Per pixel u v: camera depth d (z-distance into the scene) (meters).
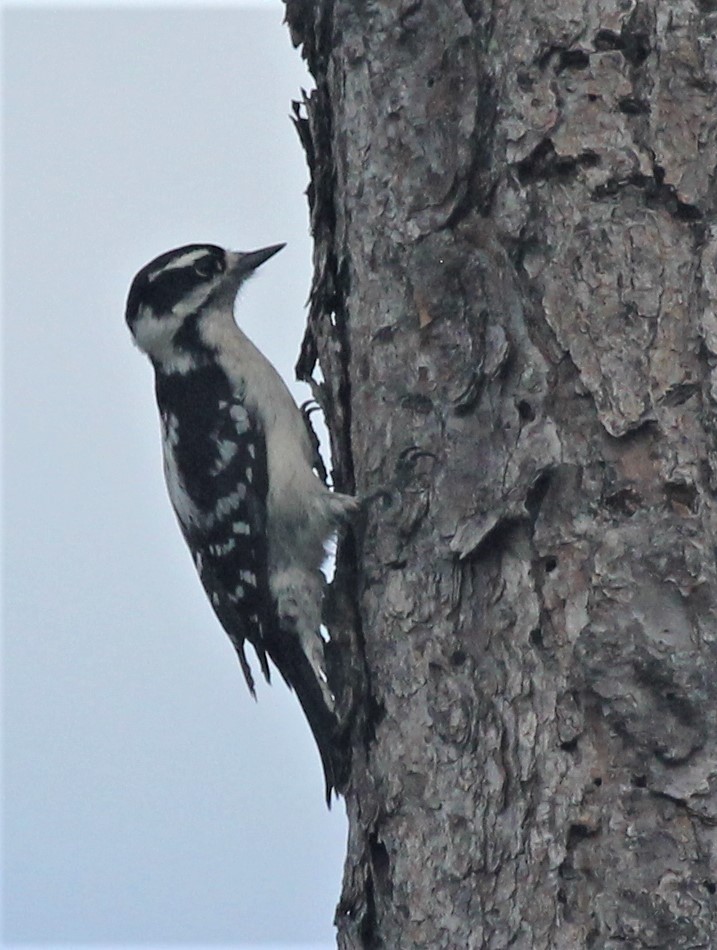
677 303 6.95
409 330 7.88
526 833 7.05
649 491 6.90
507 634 7.28
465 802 7.29
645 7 7.17
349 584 8.32
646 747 6.72
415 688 7.60
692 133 7.01
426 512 7.68
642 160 7.09
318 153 8.79
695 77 7.02
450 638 7.50
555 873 6.93
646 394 6.94
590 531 7.03
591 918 6.82
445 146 7.75
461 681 7.43
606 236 7.10
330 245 8.73
